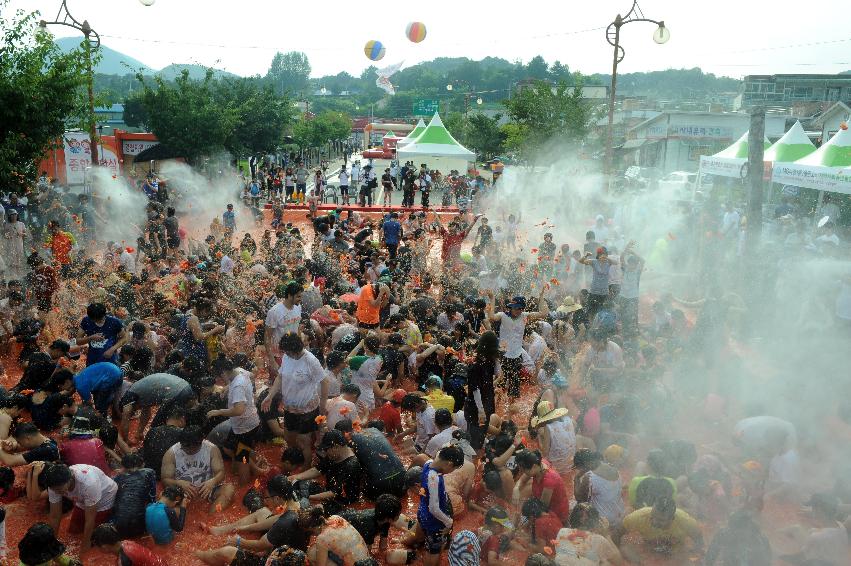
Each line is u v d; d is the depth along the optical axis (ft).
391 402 28.12
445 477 21.93
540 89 118.32
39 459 21.90
